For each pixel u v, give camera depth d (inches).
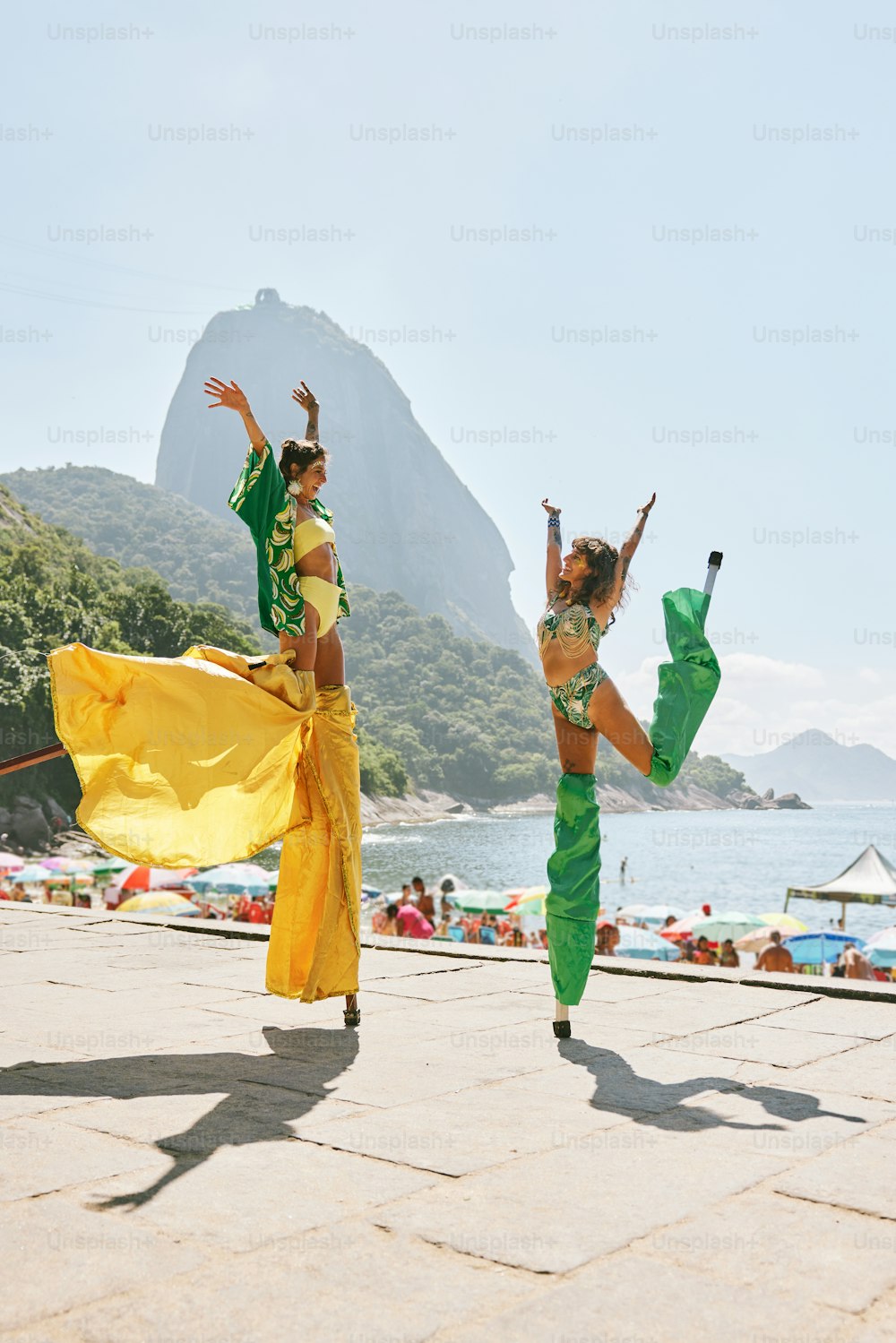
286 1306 87.4
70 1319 85.2
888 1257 97.6
